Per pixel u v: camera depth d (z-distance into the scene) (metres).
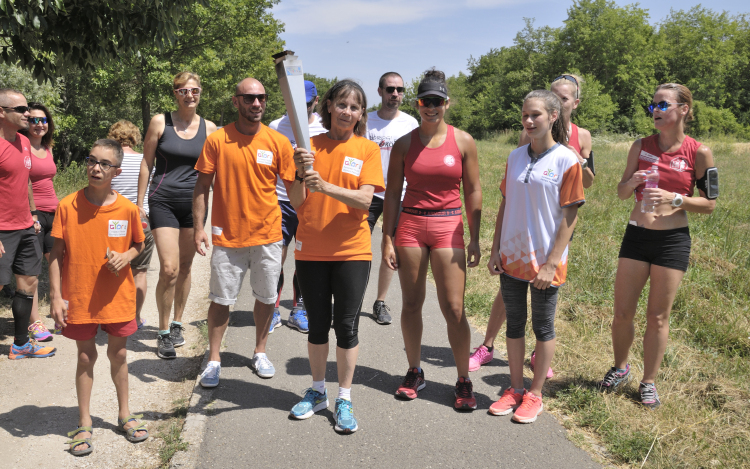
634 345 4.43
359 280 3.29
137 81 22.97
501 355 4.38
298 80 3.04
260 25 30.77
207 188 3.81
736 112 53.62
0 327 4.81
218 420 3.36
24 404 3.58
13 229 4.03
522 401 3.47
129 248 3.17
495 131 49.56
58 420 3.41
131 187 4.80
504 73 56.72
